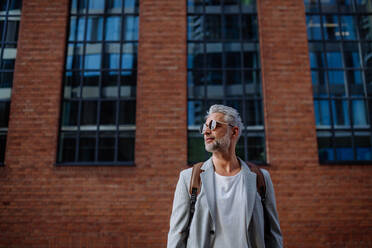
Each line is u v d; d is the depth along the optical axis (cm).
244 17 608
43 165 517
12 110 540
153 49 569
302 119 537
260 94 570
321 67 582
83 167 518
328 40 595
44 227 491
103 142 555
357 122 560
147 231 492
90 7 612
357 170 517
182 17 584
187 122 552
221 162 207
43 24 579
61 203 501
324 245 486
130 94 577
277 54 566
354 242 487
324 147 547
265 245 194
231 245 179
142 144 528
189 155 541
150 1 591
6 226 491
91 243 487
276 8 586
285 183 509
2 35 592
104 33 603
